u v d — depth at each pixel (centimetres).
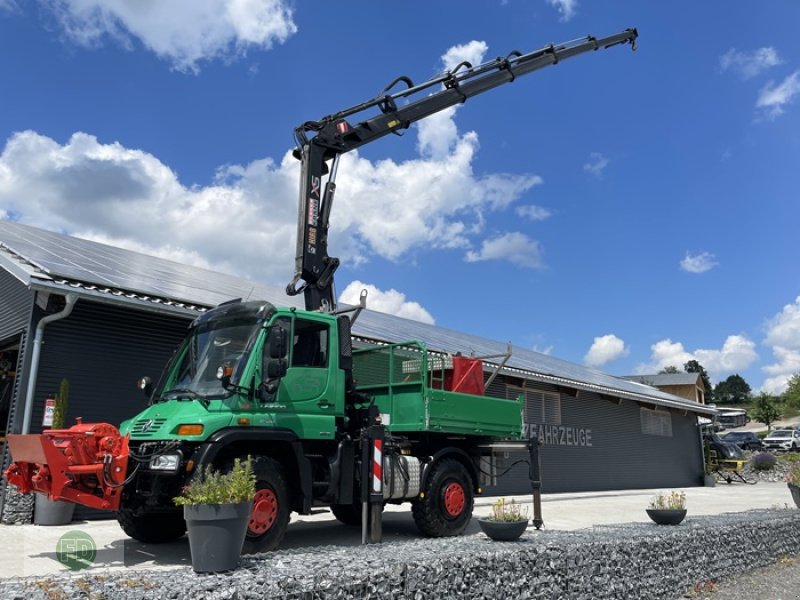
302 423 704
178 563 648
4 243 1045
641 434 2383
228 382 637
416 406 838
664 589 716
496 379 1706
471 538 729
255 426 663
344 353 778
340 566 480
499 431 948
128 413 1020
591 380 2164
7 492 877
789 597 745
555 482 1894
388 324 1742
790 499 1777
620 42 1322
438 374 909
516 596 569
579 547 639
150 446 641
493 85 1144
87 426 631
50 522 873
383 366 899
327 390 742
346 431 776
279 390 695
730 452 2973
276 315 707
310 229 934
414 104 1060
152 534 749
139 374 1043
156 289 1039
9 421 943
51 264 959
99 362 1000
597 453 2103
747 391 9919
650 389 2834
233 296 1276
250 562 504
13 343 1049
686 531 779
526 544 630
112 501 607
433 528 829
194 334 742
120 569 611
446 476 862
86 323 995
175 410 652
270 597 418
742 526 870
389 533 906
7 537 777
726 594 750
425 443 886
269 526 646
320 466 736
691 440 2730
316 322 753
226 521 471
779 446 3953
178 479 634
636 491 2088
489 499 1555
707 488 2392
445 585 518
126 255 1423
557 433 1934
